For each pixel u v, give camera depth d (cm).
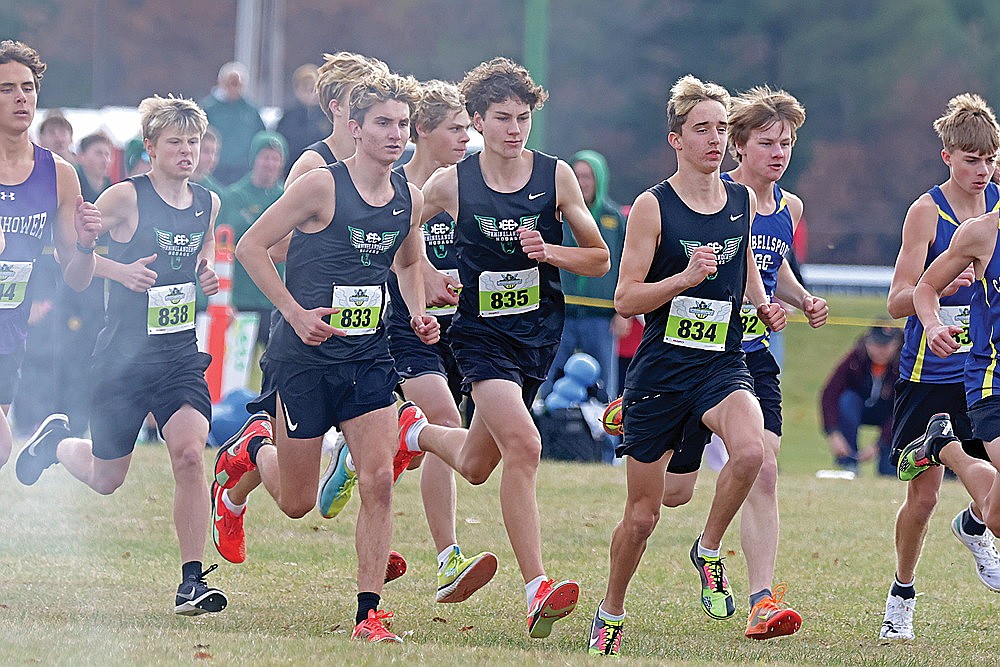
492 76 1664
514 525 1606
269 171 3631
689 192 1667
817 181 10019
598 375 3600
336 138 1897
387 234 1672
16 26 10225
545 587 1573
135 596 1838
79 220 1731
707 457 3547
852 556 2348
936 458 1747
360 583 1622
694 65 9956
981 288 1650
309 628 1684
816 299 1906
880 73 9988
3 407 1877
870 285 7306
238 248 1644
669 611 1914
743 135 1944
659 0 9906
